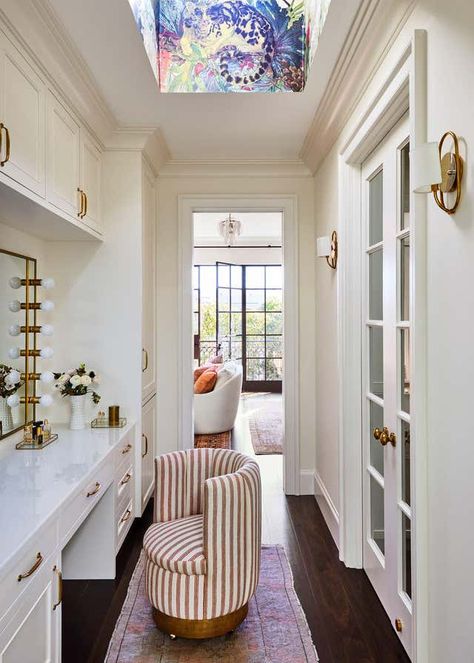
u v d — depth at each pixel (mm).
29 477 1863
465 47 1174
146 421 3166
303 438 3605
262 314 8500
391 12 1645
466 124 1175
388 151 2051
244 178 3555
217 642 1912
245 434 5430
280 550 2715
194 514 2283
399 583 1932
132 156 2957
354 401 2510
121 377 2947
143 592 2271
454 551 1268
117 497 2465
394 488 1983
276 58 2506
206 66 2502
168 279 3549
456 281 1241
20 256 2504
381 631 1979
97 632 1979
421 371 1457
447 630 1313
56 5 1768
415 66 1436
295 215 3545
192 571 1857
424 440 1456
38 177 1943
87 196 2625
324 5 1891
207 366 6301
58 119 2174
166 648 1876
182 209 3541
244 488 1918
